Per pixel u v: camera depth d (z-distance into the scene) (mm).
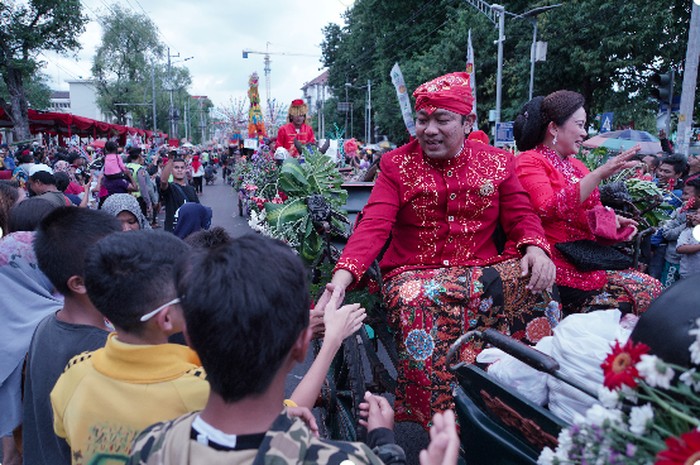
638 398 1199
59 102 89812
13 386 2314
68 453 1800
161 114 61719
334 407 2717
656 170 7508
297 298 1101
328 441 1134
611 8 18328
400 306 2268
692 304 1259
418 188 2416
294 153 5953
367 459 1104
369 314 2768
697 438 931
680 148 8609
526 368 1731
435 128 2305
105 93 54438
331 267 2838
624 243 3109
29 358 1943
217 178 34250
